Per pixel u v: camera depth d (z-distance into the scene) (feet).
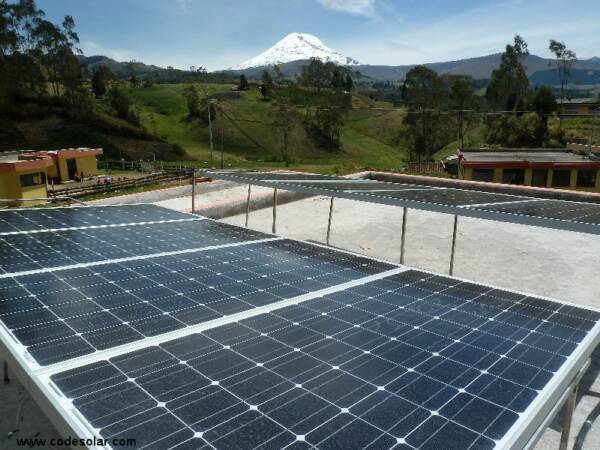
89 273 23.76
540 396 13.74
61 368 14.51
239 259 27.48
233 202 75.82
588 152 120.98
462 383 14.35
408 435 11.74
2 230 32.12
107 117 308.40
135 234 33.06
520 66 284.82
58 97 298.15
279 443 11.29
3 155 118.93
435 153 309.63
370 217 73.41
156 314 18.97
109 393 13.24
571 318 19.71
